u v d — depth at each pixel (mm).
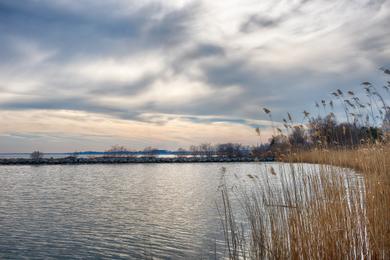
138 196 31203
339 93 9125
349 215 7164
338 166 8531
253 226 9070
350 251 6938
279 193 8656
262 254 8547
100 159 118312
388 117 9008
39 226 19234
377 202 7203
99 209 24484
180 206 24703
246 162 100625
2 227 19000
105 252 14273
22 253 14344
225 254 11938
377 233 6887
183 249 13633
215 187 34844
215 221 17844
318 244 7242
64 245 15398
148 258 12906
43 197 31453
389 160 8203
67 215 22375
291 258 7805
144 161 113812
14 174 63000
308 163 8664
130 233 17188
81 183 44906
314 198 7918
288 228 7945
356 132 9117
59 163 106250
